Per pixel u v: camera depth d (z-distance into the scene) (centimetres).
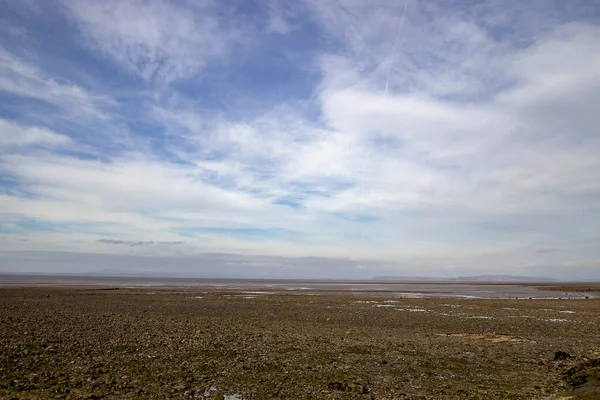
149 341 2339
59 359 1873
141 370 1711
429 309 4553
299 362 1892
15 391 1398
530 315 3984
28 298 5431
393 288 12812
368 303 5350
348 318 3647
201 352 2073
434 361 1936
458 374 1705
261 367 1789
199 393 1419
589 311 4394
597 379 1430
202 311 4094
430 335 2697
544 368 1809
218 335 2584
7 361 1806
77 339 2366
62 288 8506
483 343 2406
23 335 2453
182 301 5312
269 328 2944
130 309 4178
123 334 2564
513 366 1847
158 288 9312
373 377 1650
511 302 5675
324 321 3428
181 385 1505
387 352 2128
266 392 1440
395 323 3344
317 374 1686
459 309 4569
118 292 7138
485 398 1387
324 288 11538
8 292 6644
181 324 3075
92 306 4431
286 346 2259
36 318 3275
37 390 1414
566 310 4494
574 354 2123
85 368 1727
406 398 1385
